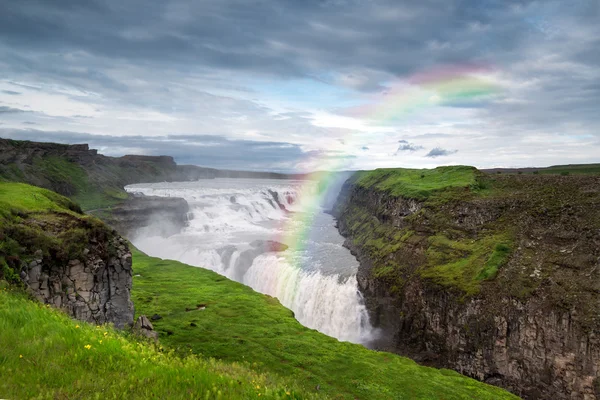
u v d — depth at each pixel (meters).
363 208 129.62
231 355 43.78
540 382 48.09
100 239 34.62
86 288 32.28
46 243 30.72
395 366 45.00
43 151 169.25
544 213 67.31
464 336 54.41
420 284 62.81
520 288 54.16
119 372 14.53
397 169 138.25
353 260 90.25
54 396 12.13
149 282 71.94
